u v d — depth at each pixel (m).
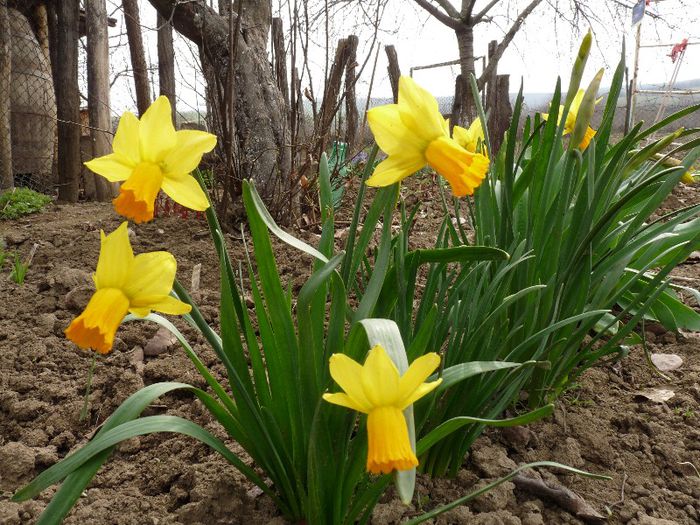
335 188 1.43
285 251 1.14
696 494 0.55
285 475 0.45
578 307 0.59
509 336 0.52
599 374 0.74
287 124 1.39
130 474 0.56
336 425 0.42
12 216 1.51
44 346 0.77
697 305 0.91
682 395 0.69
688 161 0.58
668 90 3.25
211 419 0.63
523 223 0.67
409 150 0.36
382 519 0.48
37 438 0.62
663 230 0.61
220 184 1.39
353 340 0.40
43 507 0.51
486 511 0.51
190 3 1.32
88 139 1.93
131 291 0.33
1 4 1.79
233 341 0.44
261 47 1.41
